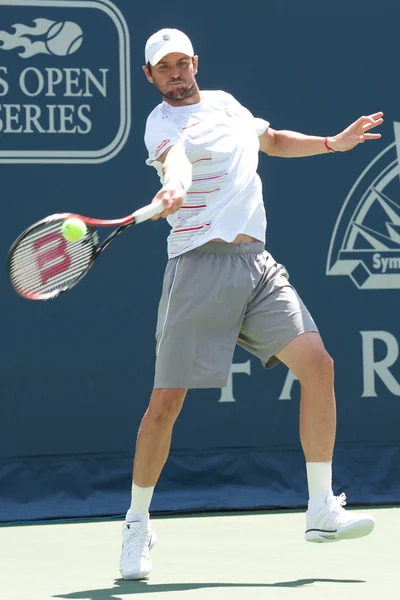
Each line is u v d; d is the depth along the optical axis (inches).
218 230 522.6
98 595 485.7
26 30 724.7
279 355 534.9
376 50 768.3
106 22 735.1
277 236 756.6
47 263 493.4
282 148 584.4
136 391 740.7
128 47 737.6
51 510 716.7
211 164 522.0
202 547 610.5
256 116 753.0
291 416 757.3
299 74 759.1
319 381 524.4
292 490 750.5
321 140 577.6
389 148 767.7
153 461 531.5
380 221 768.9
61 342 730.2
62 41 729.6
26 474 724.0
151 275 742.5
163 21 740.7
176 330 528.1
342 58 763.4
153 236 742.5
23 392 725.3
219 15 747.4
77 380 732.7
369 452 764.0
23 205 725.3
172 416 533.3
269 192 755.4
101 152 735.7
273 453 753.6
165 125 525.3
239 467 748.0
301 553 585.3
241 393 750.5
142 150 740.7
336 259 762.8
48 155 728.3
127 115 738.8
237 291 526.6
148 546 532.7
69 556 593.3
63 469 729.0
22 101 724.7
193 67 547.5
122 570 521.7
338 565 548.4
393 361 768.9
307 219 760.3
